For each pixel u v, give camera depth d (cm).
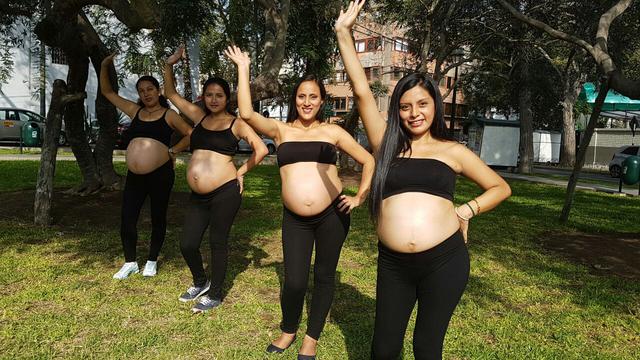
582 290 504
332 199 328
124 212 473
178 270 509
